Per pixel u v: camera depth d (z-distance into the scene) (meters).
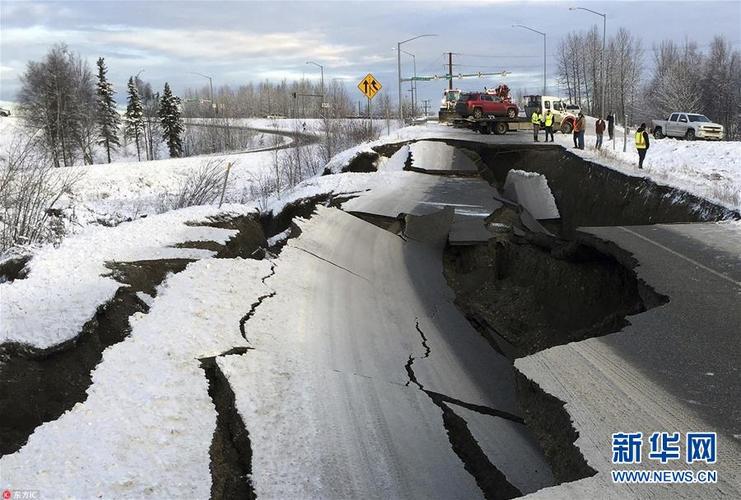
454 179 22.23
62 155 55.66
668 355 6.14
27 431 5.15
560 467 4.79
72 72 61.00
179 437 5.08
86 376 5.80
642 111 82.50
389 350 8.63
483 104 36.59
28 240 11.15
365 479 5.42
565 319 11.14
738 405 5.09
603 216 19.20
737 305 7.48
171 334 6.75
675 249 10.23
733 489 3.98
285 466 5.34
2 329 5.93
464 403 7.45
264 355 7.08
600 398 5.30
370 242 14.12
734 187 18.05
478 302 12.72
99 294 6.90
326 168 25.45
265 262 10.43
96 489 4.21
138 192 37.44
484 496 5.57
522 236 14.77
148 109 79.44
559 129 38.03
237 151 66.00
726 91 76.00
